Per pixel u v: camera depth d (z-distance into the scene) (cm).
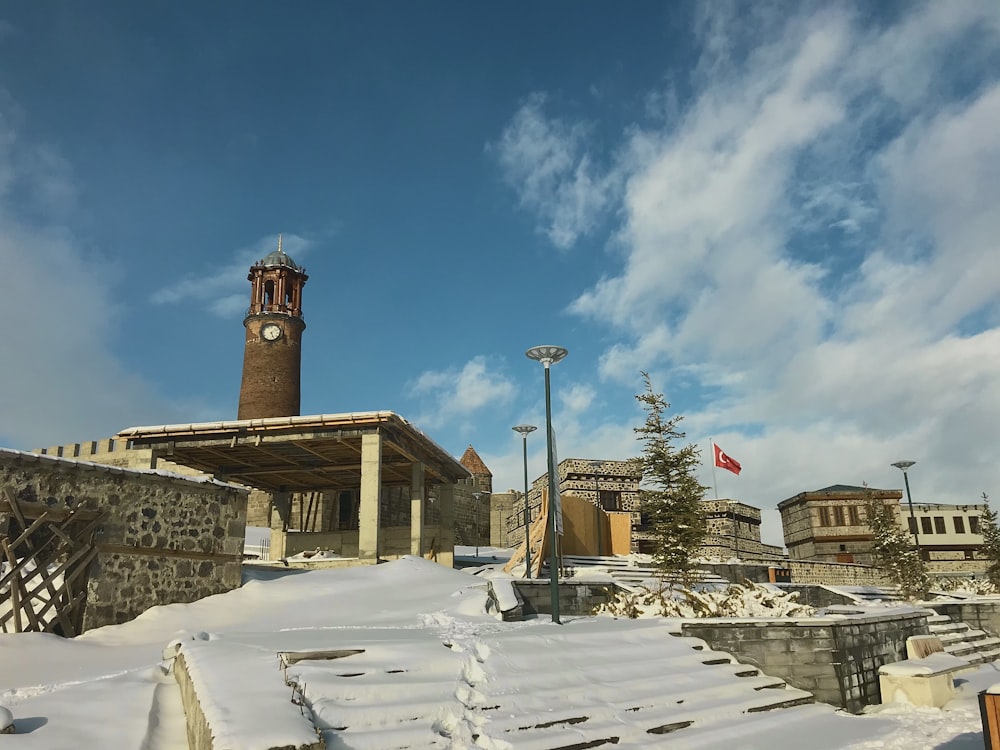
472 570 3103
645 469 1895
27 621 1556
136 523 1723
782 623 1352
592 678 1072
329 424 2633
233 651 950
